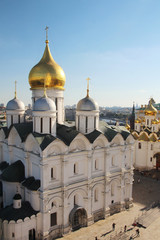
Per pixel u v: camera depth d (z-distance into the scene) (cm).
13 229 3603
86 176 4294
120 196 4941
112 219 4625
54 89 4850
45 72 4738
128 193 5194
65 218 4009
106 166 4581
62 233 3997
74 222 4216
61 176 3947
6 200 4319
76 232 4125
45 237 3753
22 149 4325
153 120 8469
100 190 4609
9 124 5256
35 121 4075
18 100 5369
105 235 4062
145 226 4384
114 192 4884
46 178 3709
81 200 4300
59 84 4906
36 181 3947
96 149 4406
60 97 4984
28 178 4128
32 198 3862
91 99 4606
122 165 4916
